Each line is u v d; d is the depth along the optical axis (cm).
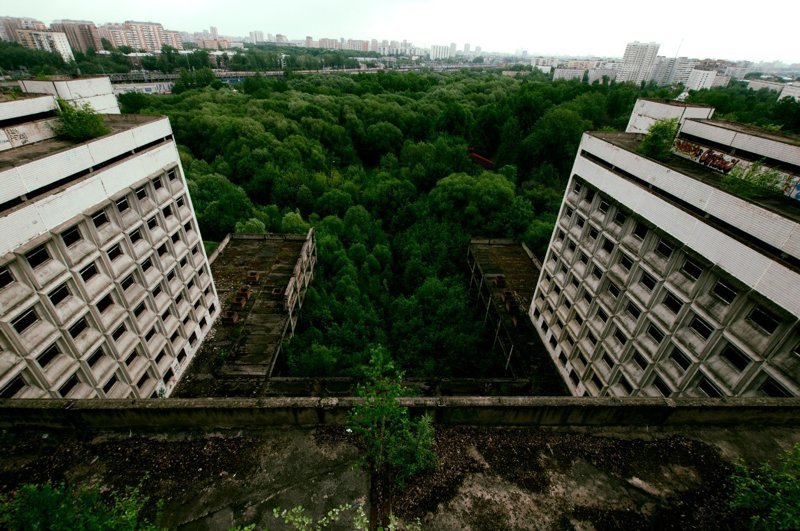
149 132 2508
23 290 1758
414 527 1098
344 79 13462
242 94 10394
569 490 1202
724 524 1135
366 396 1178
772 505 993
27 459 1251
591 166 2858
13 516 845
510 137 7988
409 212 5950
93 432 1325
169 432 1323
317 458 1255
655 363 2273
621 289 2538
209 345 3319
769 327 1708
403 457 1216
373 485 1190
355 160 8538
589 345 2883
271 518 1109
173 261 2831
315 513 1120
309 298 4262
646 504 1177
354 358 3369
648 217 2281
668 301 2230
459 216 5772
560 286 3266
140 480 1198
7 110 1975
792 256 1574
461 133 9150
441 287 4294
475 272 4612
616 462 1282
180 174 2911
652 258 2298
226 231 5172
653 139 2603
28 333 1820
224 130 7388
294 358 3303
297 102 9238
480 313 4428
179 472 1217
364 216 5653
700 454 1315
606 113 9056
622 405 1338
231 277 4106
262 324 3516
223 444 1290
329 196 6172
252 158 6869
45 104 2162
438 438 1327
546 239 4903
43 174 1773
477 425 1378
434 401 1341
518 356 3391
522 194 6725
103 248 2148
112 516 920
